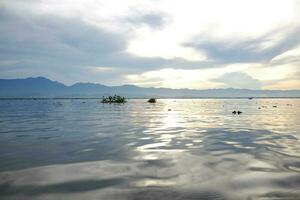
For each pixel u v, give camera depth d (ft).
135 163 29.84
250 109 169.07
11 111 142.00
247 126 67.97
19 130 59.21
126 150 36.94
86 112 130.00
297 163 29.63
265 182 23.32
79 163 29.86
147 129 61.36
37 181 23.84
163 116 104.01
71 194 20.89
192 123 75.92
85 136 50.08
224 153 34.83
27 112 132.26
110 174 25.80
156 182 23.49
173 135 51.70
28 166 28.73
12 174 25.89
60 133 54.39
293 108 188.03
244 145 40.81
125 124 72.90
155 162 30.19
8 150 37.09
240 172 26.27
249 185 22.62
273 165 28.81
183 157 32.63
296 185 22.58
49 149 37.73
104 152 35.60
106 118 93.66
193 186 22.45
